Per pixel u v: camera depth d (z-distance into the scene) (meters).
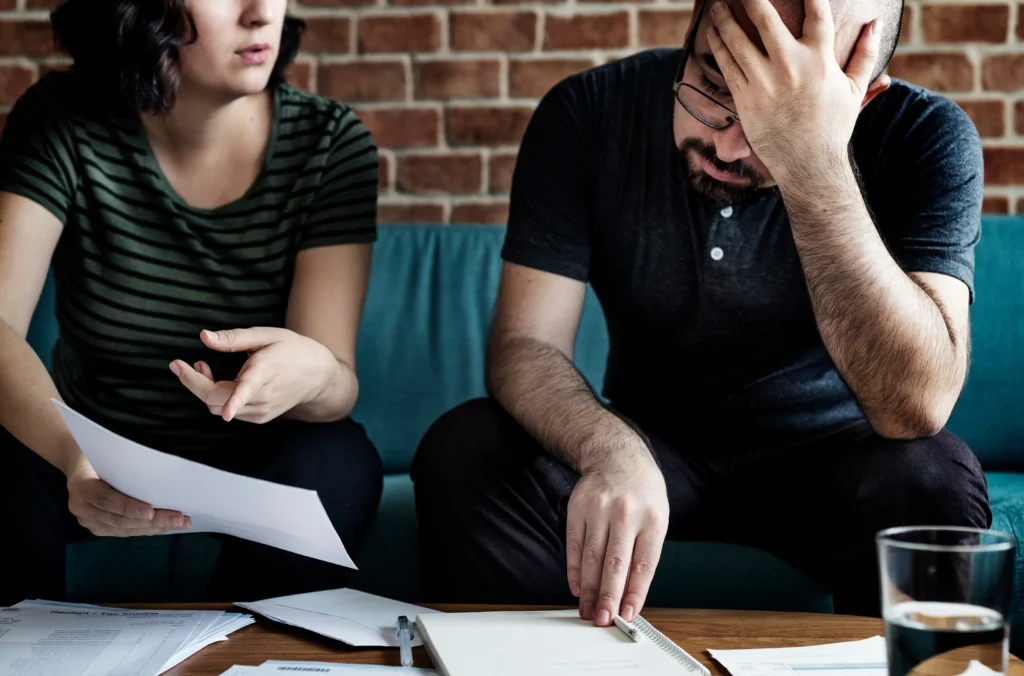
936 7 2.17
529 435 1.19
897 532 0.69
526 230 1.37
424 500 1.18
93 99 1.39
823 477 1.23
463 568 1.14
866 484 1.16
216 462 1.42
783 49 1.09
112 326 1.42
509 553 1.13
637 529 0.97
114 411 1.44
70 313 1.45
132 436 1.43
